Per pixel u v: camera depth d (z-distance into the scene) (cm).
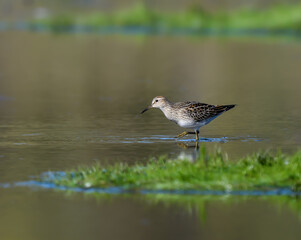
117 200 1075
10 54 3469
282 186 1117
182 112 1589
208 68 3080
